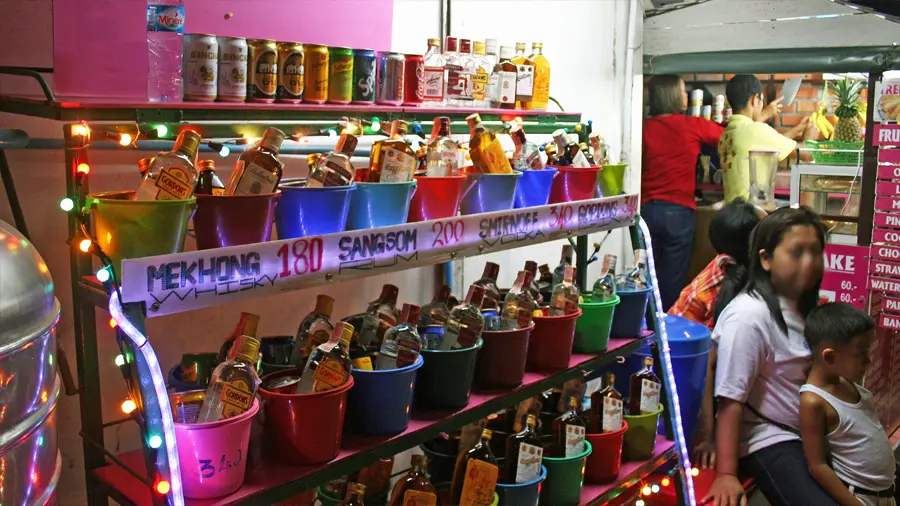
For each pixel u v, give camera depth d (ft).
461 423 6.02
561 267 7.97
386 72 6.48
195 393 4.86
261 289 4.73
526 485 6.50
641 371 8.14
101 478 4.95
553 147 7.54
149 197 4.28
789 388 8.39
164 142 6.34
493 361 6.50
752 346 8.26
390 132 5.89
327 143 7.76
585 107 11.76
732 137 13.74
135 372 4.33
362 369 5.50
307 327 5.87
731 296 9.36
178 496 4.29
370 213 5.51
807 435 8.00
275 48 5.68
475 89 7.45
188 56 5.21
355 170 5.71
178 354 6.75
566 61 11.19
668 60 13.24
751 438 8.50
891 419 12.32
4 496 4.01
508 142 9.81
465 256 6.09
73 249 4.80
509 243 6.46
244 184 4.76
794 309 8.65
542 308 7.35
